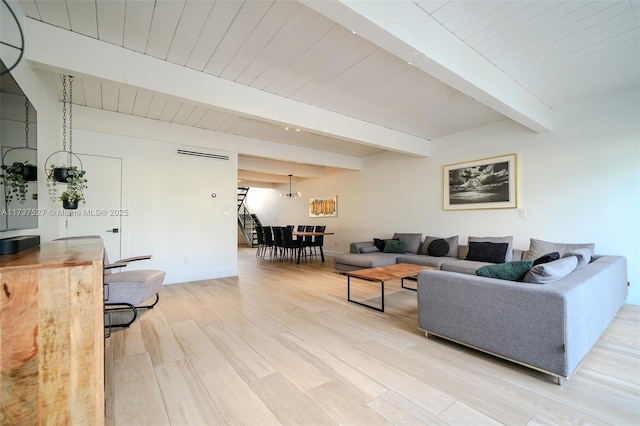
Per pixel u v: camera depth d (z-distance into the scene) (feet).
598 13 7.15
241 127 16.24
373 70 9.91
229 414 5.19
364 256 17.62
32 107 7.97
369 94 11.83
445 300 7.93
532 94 11.88
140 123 14.60
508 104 10.38
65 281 3.49
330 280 16.80
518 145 14.71
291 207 33.68
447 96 12.09
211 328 9.36
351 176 25.16
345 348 7.84
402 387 5.98
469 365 6.88
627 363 6.89
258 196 41.86
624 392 5.74
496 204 15.51
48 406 3.41
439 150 18.37
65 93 11.52
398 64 9.53
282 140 18.97
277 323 9.80
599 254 11.94
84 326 3.58
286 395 5.74
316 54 8.93
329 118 13.61
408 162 20.38
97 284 3.65
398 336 8.66
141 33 7.92
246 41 8.28
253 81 10.63
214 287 15.02
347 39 8.20
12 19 6.63
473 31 7.86
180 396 5.73
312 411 5.26
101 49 8.21
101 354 3.70
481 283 7.16
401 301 12.43
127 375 6.52
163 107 13.29
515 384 6.06
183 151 16.17
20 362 3.29
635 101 11.28
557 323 5.92
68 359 3.50
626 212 11.54
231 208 17.84
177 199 15.99
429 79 10.57
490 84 9.42
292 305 11.85
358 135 14.87
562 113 13.15
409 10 6.84
